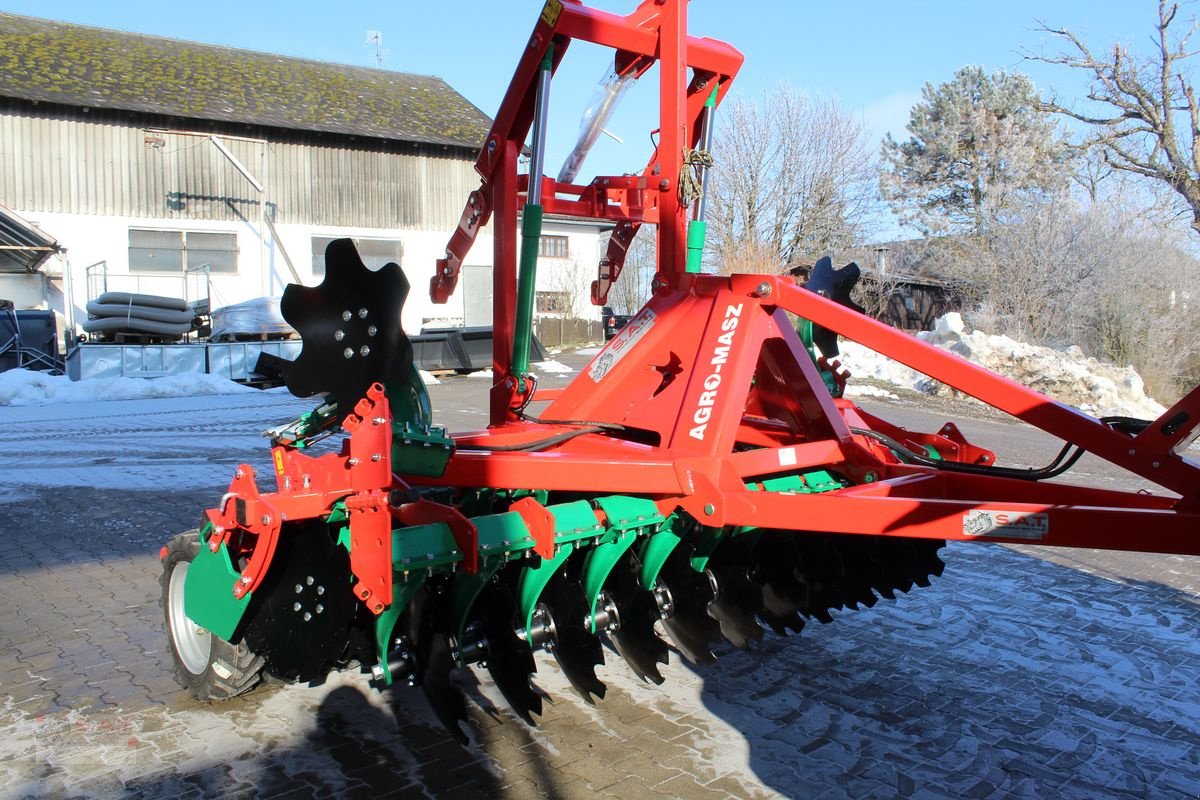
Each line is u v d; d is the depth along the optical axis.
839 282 4.70
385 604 2.81
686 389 3.58
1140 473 2.79
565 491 3.71
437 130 26.06
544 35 3.98
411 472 3.17
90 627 4.66
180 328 17.38
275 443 3.20
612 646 4.52
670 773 3.29
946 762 3.43
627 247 4.80
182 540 3.64
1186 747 3.59
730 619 4.16
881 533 2.87
